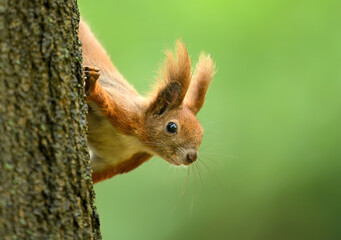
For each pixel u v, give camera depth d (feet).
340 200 44.60
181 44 24.93
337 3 45.14
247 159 43.62
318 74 43.78
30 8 14.02
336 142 44.09
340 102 43.78
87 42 24.35
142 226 42.27
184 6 43.98
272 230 46.01
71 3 15.51
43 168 14.11
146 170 42.04
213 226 44.01
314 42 44.37
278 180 45.01
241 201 44.60
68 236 14.57
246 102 43.06
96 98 21.21
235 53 43.42
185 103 26.25
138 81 40.42
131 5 43.06
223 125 42.55
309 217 46.29
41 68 14.23
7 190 13.32
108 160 24.63
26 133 13.83
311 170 44.45
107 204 42.42
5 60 13.53
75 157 15.07
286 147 44.09
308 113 43.98
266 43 44.24
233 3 44.73
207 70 26.86
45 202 14.08
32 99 14.03
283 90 43.62
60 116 14.67
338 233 46.68
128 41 41.86
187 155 24.63
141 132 24.34
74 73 15.48
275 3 45.29
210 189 43.42
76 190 15.01
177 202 42.91
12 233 13.32
